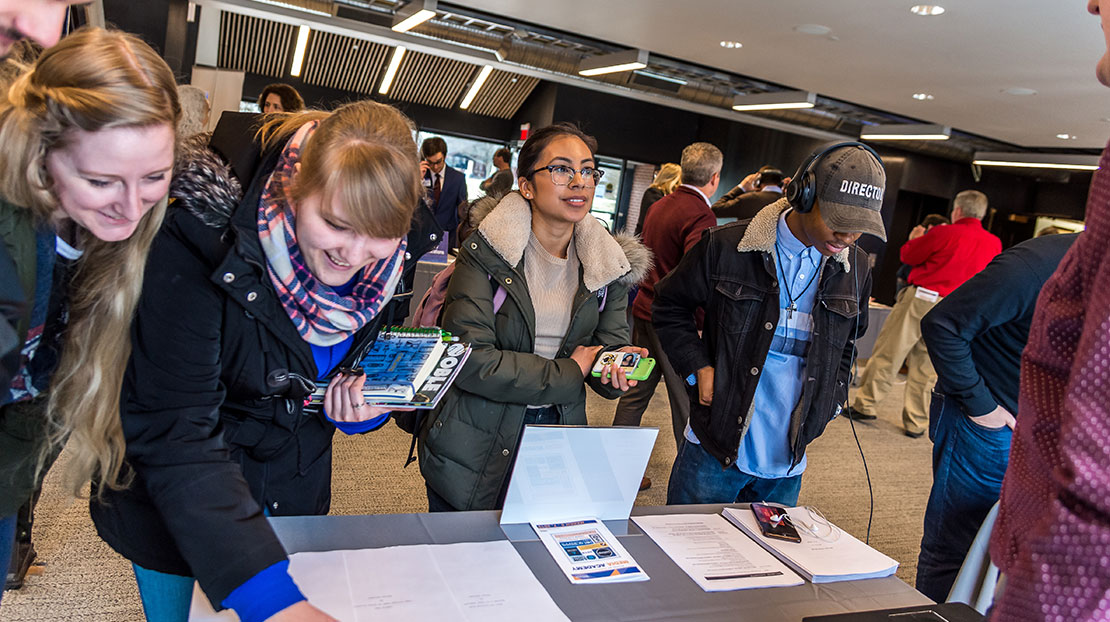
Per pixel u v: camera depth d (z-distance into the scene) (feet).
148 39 19.49
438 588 3.71
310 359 3.86
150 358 3.36
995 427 6.53
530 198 6.01
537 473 4.57
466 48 24.58
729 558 4.59
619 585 4.08
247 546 3.20
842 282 6.19
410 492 10.22
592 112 28.84
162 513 3.30
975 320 6.10
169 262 3.32
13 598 6.79
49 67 2.66
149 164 2.81
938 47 17.57
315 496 4.58
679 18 18.22
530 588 3.84
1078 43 15.85
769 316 6.15
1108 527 2.26
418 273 15.78
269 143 3.52
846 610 4.17
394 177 3.07
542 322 6.14
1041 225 34.73
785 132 31.81
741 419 6.21
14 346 2.51
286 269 3.42
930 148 30.71
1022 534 2.64
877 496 12.41
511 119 30.63
